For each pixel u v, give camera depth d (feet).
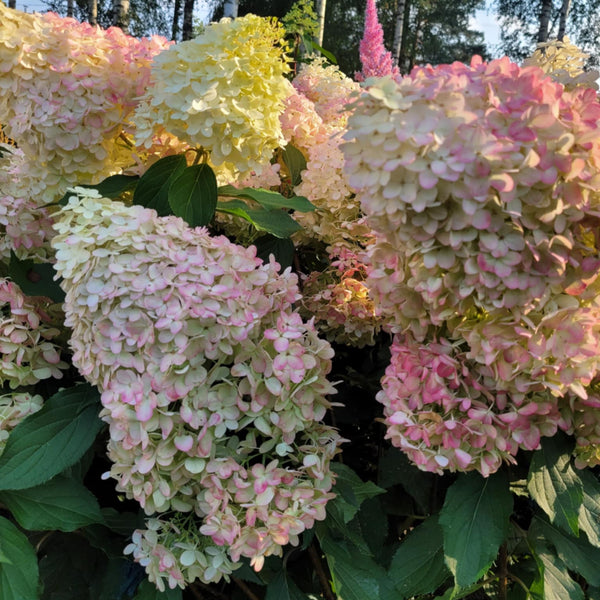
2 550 3.53
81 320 3.44
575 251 3.02
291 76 10.48
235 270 3.58
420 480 4.63
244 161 4.62
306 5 10.52
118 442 3.50
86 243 3.45
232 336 3.40
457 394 3.37
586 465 3.65
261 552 3.40
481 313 3.25
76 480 4.07
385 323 4.09
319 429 3.91
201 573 3.60
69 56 4.60
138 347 3.27
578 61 3.67
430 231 2.87
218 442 3.59
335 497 3.82
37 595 3.60
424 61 64.23
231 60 4.28
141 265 3.40
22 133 4.80
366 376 5.61
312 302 5.25
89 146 4.84
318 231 5.46
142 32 50.21
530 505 4.37
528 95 2.86
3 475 3.54
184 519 3.76
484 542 3.51
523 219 2.87
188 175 4.56
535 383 3.16
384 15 58.49
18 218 4.75
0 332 4.20
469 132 2.70
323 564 4.62
